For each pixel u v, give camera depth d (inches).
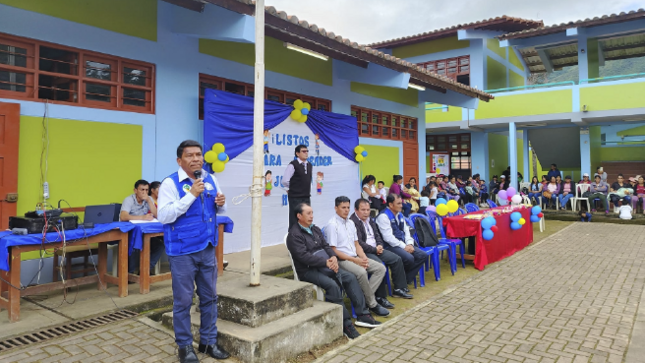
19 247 149.1
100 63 215.5
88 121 207.5
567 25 526.6
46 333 142.3
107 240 170.7
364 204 207.2
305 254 168.6
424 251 229.3
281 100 309.6
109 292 185.0
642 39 581.6
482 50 624.4
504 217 300.7
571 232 414.6
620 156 736.3
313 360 136.9
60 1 198.2
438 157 676.7
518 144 778.2
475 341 151.0
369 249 202.8
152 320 157.5
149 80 233.6
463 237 271.7
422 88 403.2
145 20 228.8
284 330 132.0
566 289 217.5
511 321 171.2
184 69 246.2
